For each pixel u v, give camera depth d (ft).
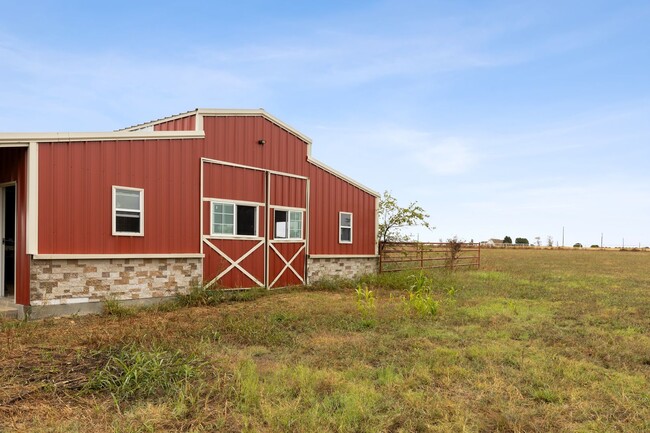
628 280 60.59
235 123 40.93
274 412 13.93
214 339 23.43
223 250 39.58
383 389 16.42
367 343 22.93
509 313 32.55
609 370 19.62
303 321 28.48
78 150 29.96
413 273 57.52
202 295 35.76
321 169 50.70
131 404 14.49
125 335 22.74
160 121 40.37
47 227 28.25
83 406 14.29
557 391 16.48
